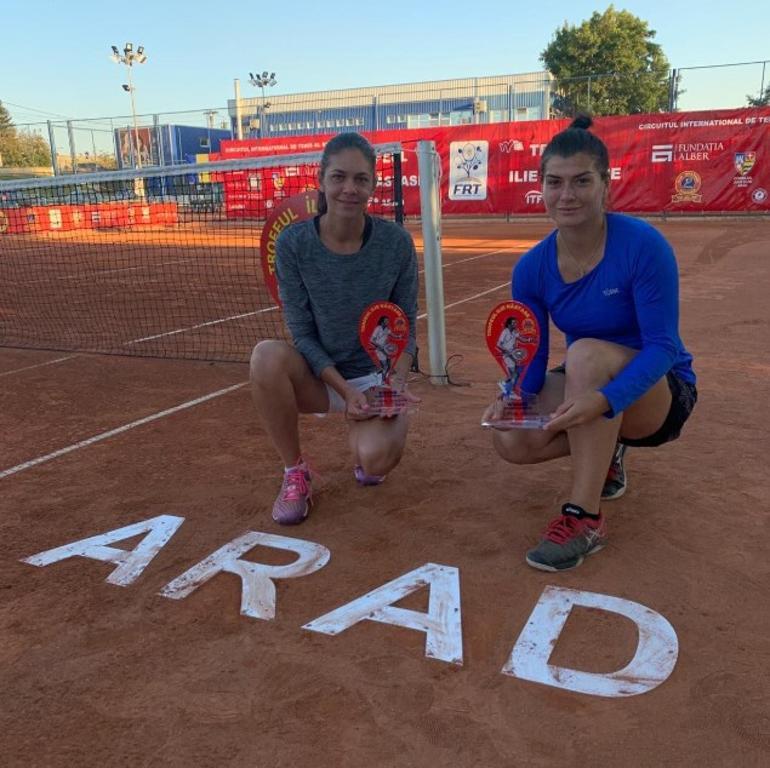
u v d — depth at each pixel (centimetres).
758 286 970
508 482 348
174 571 278
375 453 306
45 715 203
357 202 286
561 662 218
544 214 2059
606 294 262
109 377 578
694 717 194
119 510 331
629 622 236
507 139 2036
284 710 202
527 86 2570
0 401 514
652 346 249
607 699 202
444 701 203
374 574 270
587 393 247
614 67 4028
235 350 679
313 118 2938
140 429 445
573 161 246
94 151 2702
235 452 401
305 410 331
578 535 268
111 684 215
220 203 1609
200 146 2883
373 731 193
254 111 3052
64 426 455
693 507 316
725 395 484
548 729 192
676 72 1991
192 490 351
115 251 1645
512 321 271
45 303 995
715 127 1850
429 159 494
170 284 1178
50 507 336
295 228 305
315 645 230
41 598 261
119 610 253
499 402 278
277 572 274
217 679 215
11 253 1650
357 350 321
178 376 577
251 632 238
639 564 271
